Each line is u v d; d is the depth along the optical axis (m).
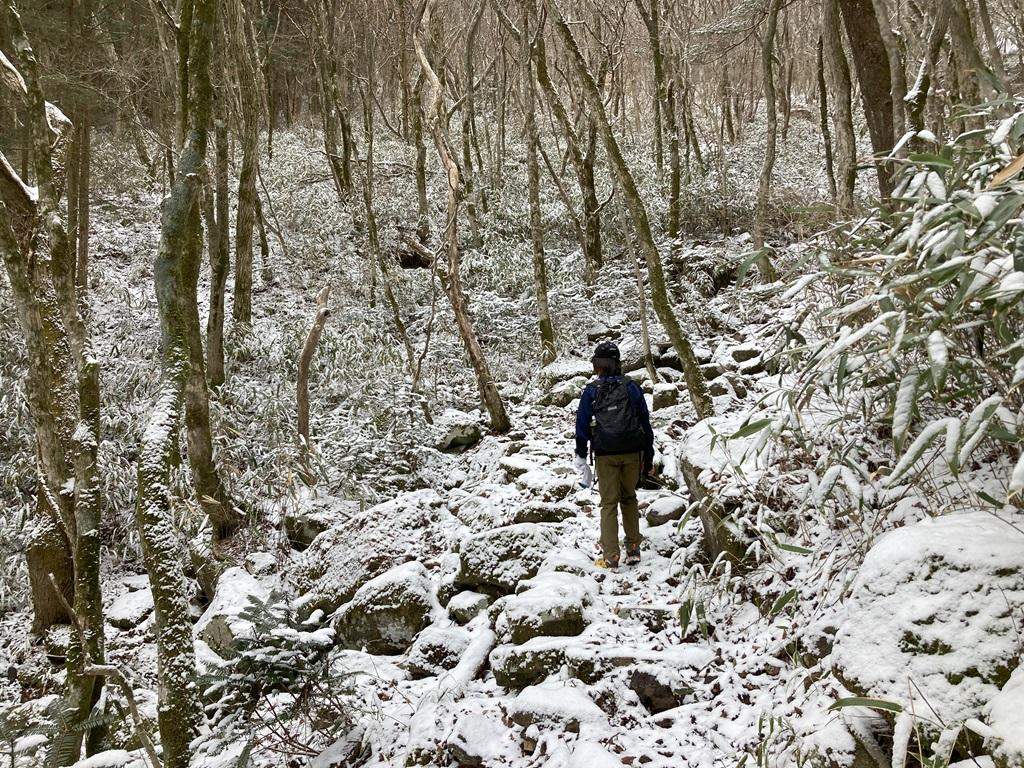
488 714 3.62
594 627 3.96
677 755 3.02
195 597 6.19
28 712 4.65
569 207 11.34
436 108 8.18
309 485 7.32
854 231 3.36
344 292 12.01
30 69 4.02
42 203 4.08
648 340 8.32
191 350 6.61
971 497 2.76
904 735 1.93
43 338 4.58
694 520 4.93
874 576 2.43
